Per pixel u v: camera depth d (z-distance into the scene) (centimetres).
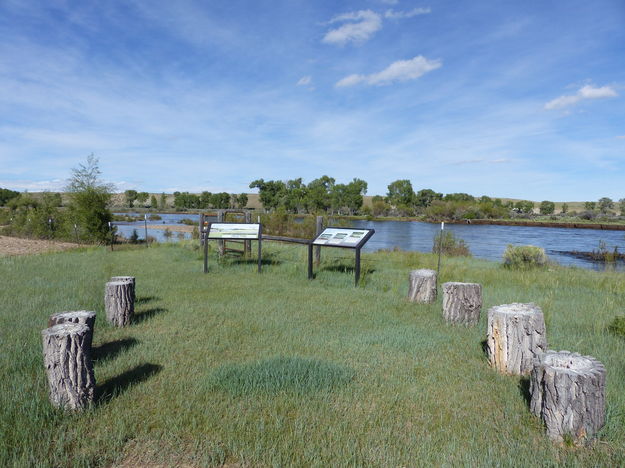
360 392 394
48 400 367
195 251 1656
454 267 1282
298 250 1603
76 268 1209
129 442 312
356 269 967
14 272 1110
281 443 307
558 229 5666
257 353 505
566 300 849
